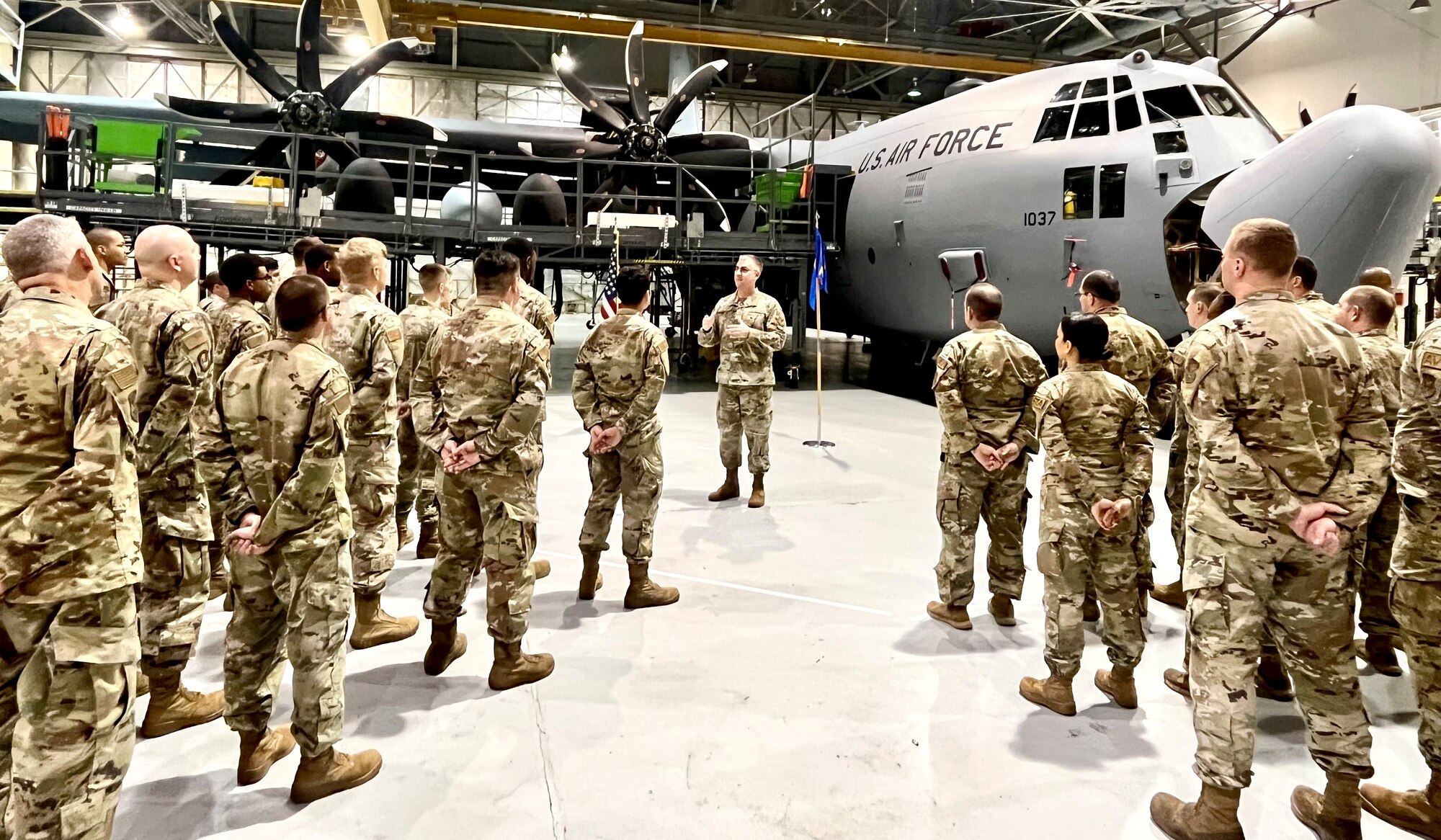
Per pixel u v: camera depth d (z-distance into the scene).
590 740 2.91
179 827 2.38
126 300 3.08
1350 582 3.13
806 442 8.77
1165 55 23.23
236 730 2.58
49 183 9.39
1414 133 7.01
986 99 11.07
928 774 2.73
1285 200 7.50
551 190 11.32
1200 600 2.41
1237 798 2.33
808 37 21.11
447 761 2.76
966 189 10.84
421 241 10.76
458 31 24.81
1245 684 2.32
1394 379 3.43
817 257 8.76
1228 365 2.37
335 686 2.53
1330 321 2.40
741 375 6.11
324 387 2.48
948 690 3.34
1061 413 3.17
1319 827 2.43
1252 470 2.31
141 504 2.91
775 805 2.54
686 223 12.21
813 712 3.14
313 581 2.47
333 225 10.03
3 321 1.98
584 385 4.06
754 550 5.18
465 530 3.33
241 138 13.01
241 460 2.49
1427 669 2.54
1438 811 2.51
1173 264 8.84
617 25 19.84
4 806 2.04
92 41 23.34
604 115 12.85
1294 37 19.70
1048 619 3.17
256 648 2.55
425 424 3.29
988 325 3.88
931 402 12.02
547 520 5.80
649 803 2.54
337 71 24.92
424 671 3.44
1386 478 2.25
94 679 1.97
